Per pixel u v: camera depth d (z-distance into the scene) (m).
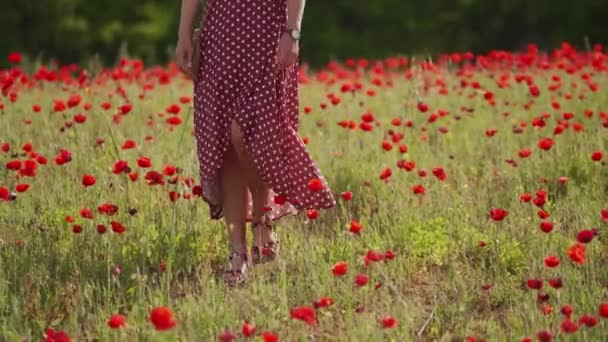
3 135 9.14
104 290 6.04
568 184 8.13
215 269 6.79
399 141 9.08
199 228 7.16
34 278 6.32
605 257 6.79
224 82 6.45
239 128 6.43
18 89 11.41
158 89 12.45
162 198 7.54
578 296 6.06
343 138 9.51
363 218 7.36
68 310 6.01
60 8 34.31
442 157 9.07
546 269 6.38
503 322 5.99
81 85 11.09
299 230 7.30
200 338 5.62
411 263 6.71
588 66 13.22
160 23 35.66
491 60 12.80
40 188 7.79
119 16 35.56
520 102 10.99
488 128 9.88
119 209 7.36
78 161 8.31
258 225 6.81
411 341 5.63
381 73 13.20
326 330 5.85
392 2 36.34
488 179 8.34
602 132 9.25
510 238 7.00
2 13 33.88
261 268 6.69
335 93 12.21
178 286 6.45
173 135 9.58
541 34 37.59
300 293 6.19
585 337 5.39
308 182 6.55
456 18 36.81
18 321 5.70
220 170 6.58
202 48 6.57
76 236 6.91
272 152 6.43
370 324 5.70
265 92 6.42
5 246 6.80
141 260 6.74
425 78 11.48
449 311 6.09
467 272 6.58
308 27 35.81
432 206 7.66
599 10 35.97
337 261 6.67
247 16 6.40
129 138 9.35
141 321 5.78
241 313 6.00
